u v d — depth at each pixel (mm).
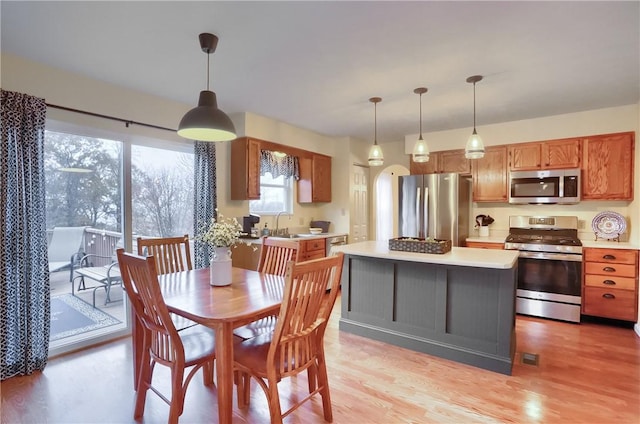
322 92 3283
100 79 2955
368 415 1977
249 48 2381
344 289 3281
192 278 2438
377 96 3385
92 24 2072
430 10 1912
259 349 1878
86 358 2701
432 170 4926
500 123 4402
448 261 2561
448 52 2436
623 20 2002
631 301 3359
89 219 3023
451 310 2711
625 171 3672
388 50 2402
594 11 1912
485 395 2184
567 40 2250
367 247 3266
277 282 2314
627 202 3914
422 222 4410
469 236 4562
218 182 4027
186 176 3824
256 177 4145
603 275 3469
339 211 5418
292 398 2168
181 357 1725
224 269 2219
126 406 2068
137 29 2135
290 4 1859
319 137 5164
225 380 1641
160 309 1646
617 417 1947
